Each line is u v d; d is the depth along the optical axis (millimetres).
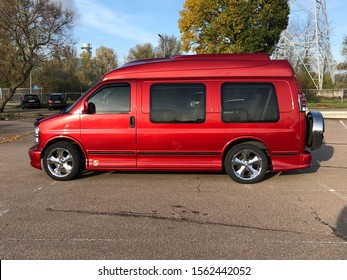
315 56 42031
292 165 5836
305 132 5801
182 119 5832
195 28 24797
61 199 5133
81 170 6453
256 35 23234
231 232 3914
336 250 3463
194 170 5988
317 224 4121
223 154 5891
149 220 4297
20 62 23391
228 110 5777
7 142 11133
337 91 35219
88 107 5953
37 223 4199
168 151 5910
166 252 3455
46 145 6141
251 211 4578
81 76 56156
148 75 5922
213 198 5148
